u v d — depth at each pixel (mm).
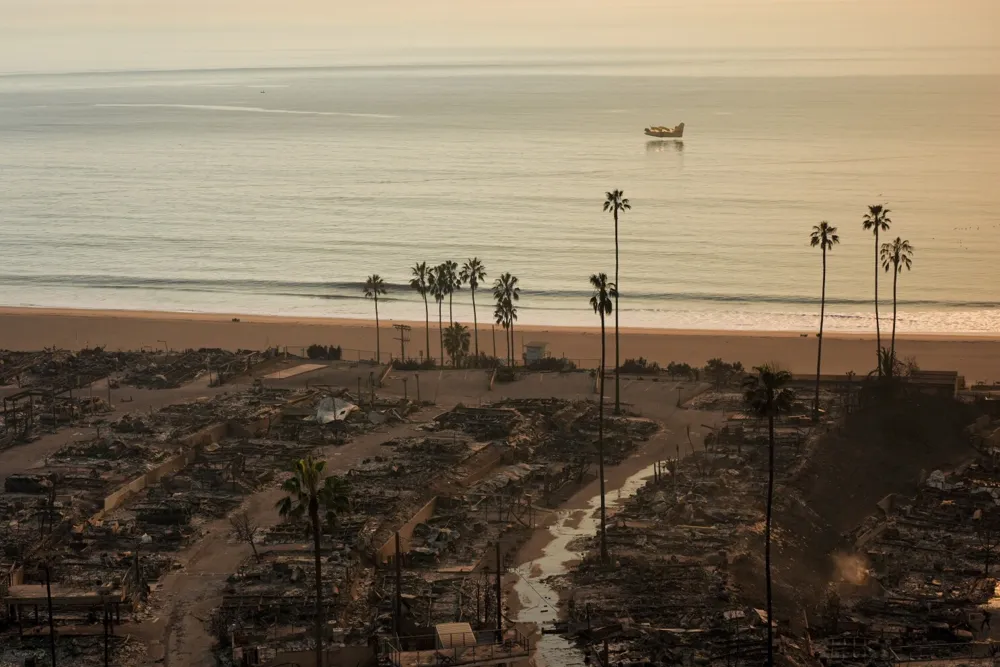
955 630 87688
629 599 95562
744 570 100875
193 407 155125
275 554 106188
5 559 105188
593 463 135500
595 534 112438
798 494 120562
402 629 88500
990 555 103875
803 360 190000
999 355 192250
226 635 90375
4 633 91500
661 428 148125
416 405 157750
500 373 171375
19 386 170250
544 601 97375
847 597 96062
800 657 84062
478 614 92125
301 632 89875
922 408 144875
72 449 136750
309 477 81562
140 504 121188
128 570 101312
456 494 122812
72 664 86875
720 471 127375
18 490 124188
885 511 117812
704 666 82938
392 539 108250
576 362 188250
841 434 140500
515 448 138750
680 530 110562
